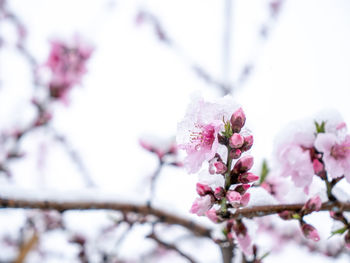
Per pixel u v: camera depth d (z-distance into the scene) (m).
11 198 1.00
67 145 1.85
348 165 0.93
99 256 1.29
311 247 1.55
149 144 1.14
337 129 0.94
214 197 0.91
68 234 1.44
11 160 1.55
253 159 0.91
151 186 1.08
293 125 0.95
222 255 1.03
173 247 1.05
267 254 1.00
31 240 1.61
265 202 0.95
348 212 0.95
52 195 1.02
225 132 0.91
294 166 0.94
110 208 1.04
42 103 1.72
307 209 0.93
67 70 1.80
